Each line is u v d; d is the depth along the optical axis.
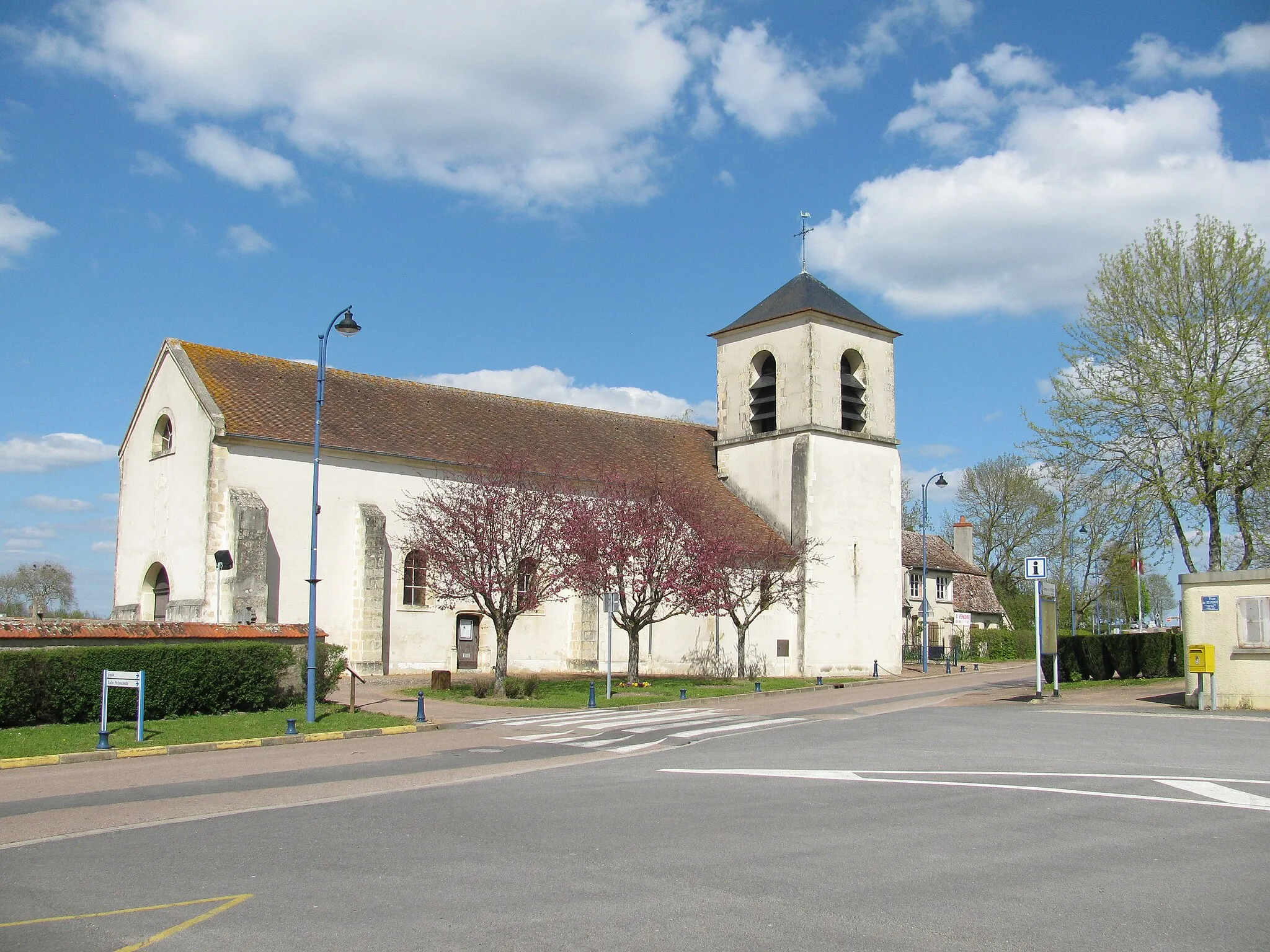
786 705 26.73
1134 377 31.08
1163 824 10.25
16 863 9.04
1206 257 30.31
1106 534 31.16
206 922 7.14
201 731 18.81
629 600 36.22
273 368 33.56
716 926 6.88
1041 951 6.36
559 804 11.76
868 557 41.94
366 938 6.72
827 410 41.50
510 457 31.95
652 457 41.75
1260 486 28.77
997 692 29.27
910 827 10.17
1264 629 21.81
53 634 19.81
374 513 31.59
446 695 27.50
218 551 28.28
